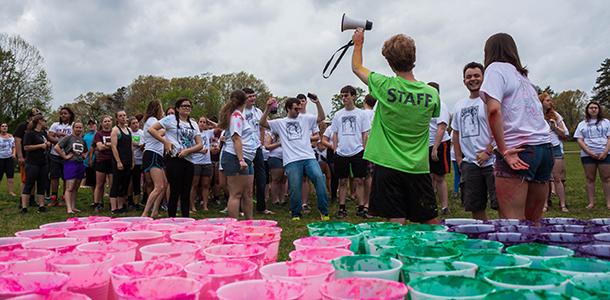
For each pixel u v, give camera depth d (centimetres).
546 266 135
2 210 777
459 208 719
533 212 300
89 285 135
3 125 1019
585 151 701
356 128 642
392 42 318
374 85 318
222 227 216
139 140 784
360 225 220
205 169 746
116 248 166
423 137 319
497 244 166
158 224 225
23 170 835
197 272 138
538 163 281
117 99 6025
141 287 117
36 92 3988
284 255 391
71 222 242
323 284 113
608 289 112
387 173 317
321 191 595
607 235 185
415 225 215
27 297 107
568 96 6500
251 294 120
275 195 830
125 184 746
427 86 321
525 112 283
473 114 405
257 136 661
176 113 525
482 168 404
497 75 281
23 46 3903
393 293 111
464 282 113
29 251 159
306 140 604
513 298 102
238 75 5981
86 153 766
